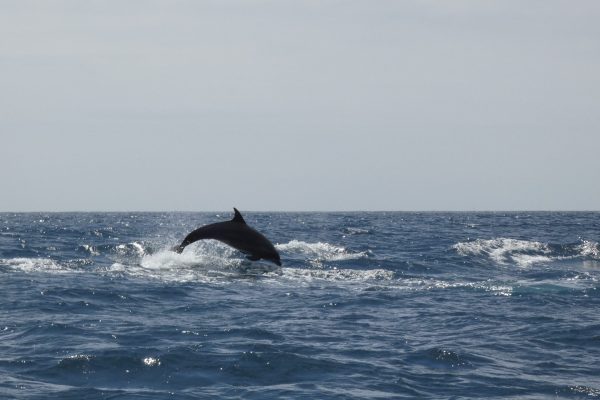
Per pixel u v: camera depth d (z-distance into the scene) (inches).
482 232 4485.7
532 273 2220.7
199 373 928.3
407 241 3474.4
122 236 3782.0
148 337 1123.9
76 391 837.2
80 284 1674.5
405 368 975.0
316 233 4188.0
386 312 1424.7
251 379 909.2
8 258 2341.3
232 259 2256.4
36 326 1186.6
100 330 1171.9
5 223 6515.8
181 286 1708.9
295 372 944.9
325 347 1087.6
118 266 2073.1
